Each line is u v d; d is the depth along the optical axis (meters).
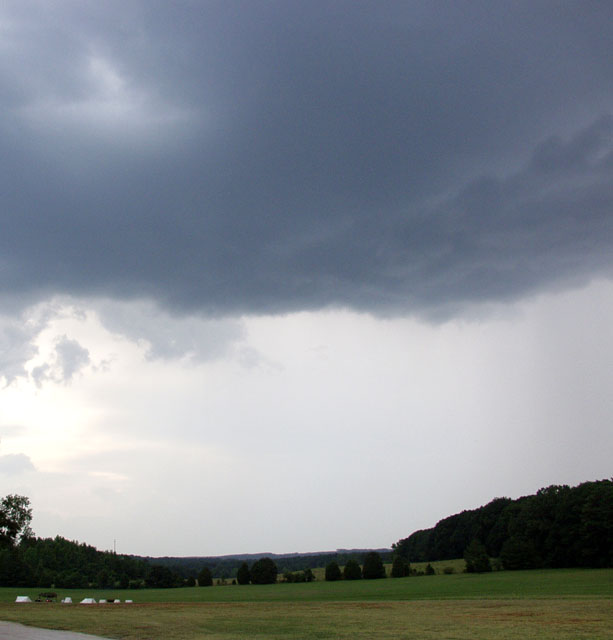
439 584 105.69
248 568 164.25
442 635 28.28
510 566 133.88
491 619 36.59
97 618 42.19
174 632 31.38
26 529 86.12
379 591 95.81
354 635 28.80
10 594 121.44
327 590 108.75
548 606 46.62
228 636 29.00
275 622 37.19
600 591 68.50
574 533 127.88
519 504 159.38
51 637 29.27
